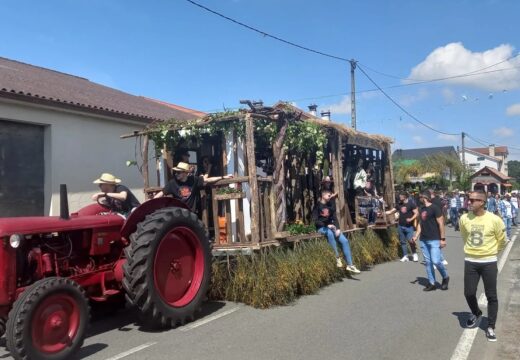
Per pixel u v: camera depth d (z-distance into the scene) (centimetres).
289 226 853
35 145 1059
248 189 820
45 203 1070
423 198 832
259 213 759
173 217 610
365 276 948
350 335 565
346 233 1012
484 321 628
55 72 1573
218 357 493
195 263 650
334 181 1027
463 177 3541
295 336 561
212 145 927
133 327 615
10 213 1000
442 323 617
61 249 559
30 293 460
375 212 1191
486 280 571
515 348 525
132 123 1255
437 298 760
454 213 2138
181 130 864
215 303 723
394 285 860
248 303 711
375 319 634
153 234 579
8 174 1002
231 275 733
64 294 486
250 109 771
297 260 772
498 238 574
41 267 522
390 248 1168
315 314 660
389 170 1386
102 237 597
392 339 550
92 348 530
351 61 2353
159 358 493
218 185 779
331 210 895
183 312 608
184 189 757
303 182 1012
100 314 675
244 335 567
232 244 754
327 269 843
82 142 1134
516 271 1034
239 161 827
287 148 874
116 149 1217
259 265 716
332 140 1031
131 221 605
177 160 916
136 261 564
